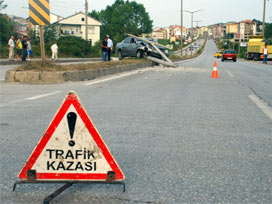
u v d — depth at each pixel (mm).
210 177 2854
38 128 4527
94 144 2498
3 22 46250
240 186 2664
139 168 3057
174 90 9047
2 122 4895
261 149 3668
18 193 2512
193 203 2359
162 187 2637
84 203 2338
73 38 49625
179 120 5137
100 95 7875
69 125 2486
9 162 3195
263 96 8062
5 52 34344
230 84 10898
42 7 11672
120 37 87250
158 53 22500
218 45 189625
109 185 2666
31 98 7289
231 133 4367
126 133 4301
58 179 2521
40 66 11719
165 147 3711
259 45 42781
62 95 7781
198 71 17688
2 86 9719
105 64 15680
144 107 6273
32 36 47094
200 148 3686
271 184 2711
